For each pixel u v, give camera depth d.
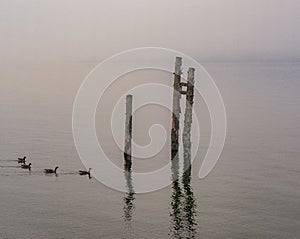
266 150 56.34
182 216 35.62
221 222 34.47
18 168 48.00
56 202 38.19
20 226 33.25
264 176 45.84
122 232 32.50
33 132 67.25
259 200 39.00
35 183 43.16
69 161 51.03
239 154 54.47
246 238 31.75
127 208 37.16
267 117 80.69
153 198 39.72
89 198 39.38
